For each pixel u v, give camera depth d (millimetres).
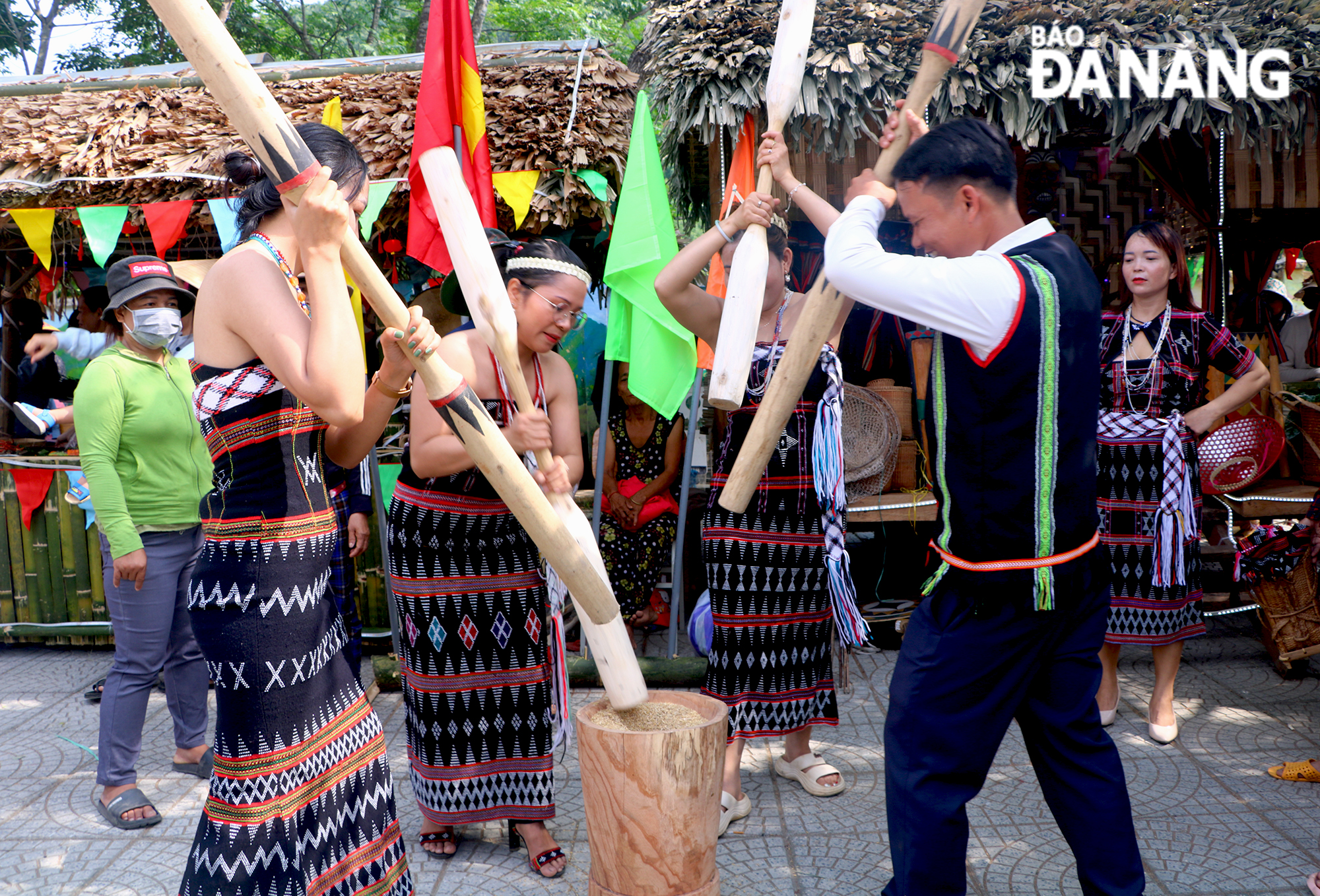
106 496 2723
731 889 2322
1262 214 5480
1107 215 5648
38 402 4781
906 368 4438
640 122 3416
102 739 2791
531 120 3840
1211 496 4230
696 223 5680
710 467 4828
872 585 4500
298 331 1590
